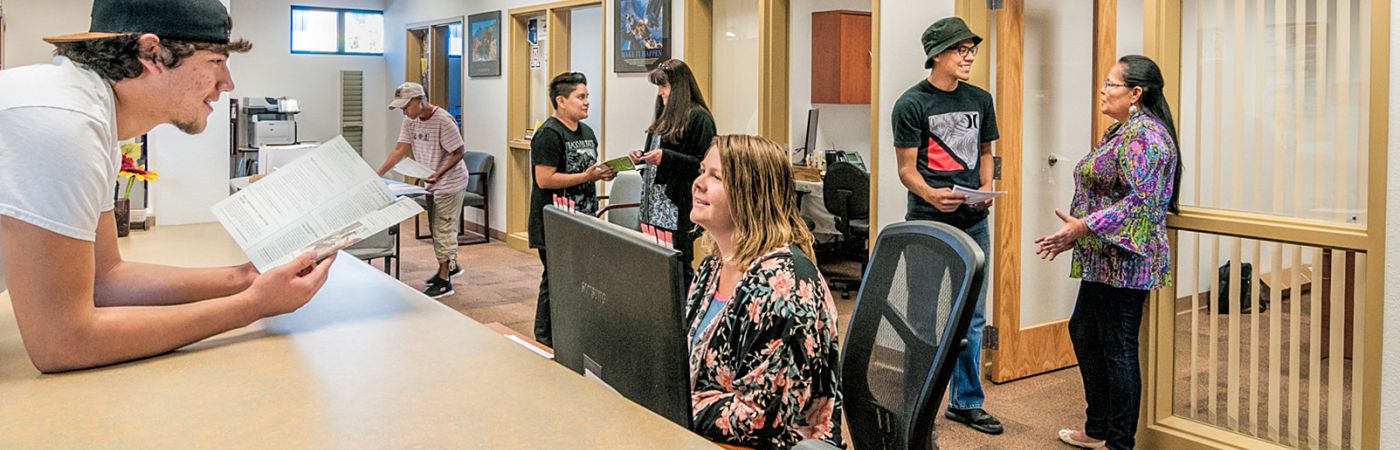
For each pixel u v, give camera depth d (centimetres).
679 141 400
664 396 117
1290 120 291
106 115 128
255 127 950
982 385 409
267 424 109
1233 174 308
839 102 692
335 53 1023
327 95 1025
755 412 151
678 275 114
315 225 153
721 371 158
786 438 151
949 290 147
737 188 164
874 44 407
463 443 103
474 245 813
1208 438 316
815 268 164
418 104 618
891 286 167
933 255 155
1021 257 413
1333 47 280
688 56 561
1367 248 262
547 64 742
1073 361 439
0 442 103
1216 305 319
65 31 279
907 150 347
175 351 140
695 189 171
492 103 823
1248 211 304
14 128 119
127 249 231
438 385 124
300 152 580
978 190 360
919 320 154
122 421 110
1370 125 258
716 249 183
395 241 562
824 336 156
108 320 130
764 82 510
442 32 933
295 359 136
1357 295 272
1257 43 299
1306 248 293
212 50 135
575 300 137
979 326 353
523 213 808
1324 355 320
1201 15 314
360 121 1046
